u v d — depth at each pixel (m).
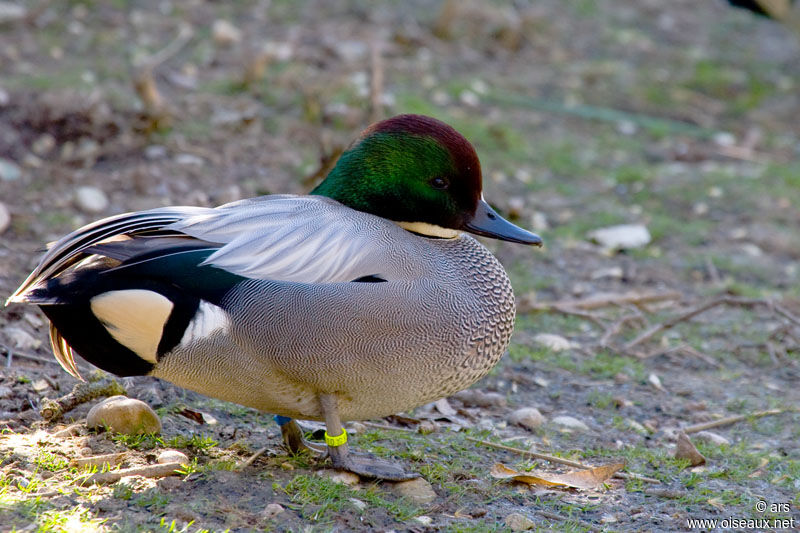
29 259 9.18
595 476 6.52
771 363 9.24
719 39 20.22
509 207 11.98
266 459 6.32
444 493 6.18
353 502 5.78
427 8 18.73
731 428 7.81
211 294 5.51
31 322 8.08
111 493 5.59
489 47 17.70
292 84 14.25
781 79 18.47
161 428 6.59
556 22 19.66
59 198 10.66
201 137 12.53
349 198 6.46
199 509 5.49
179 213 5.71
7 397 6.80
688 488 6.55
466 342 5.91
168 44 15.34
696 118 16.38
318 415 6.11
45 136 11.90
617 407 8.11
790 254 11.82
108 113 12.45
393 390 5.88
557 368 8.77
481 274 6.20
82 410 6.74
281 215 5.81
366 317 5.59
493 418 7.66
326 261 5.63
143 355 5.69
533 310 9.91
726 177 13.77
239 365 5.68
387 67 15.68
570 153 14.20
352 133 13.02
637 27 20.31
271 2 17.66
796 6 18.44
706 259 11.46
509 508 6.05
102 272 5.49
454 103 15.02
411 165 6.36
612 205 12.75
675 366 9.09
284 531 5.38
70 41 14.87
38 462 5.88
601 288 10.62
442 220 6.45
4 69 13.31
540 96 16.17
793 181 13.88
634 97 16.81
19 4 15.80
